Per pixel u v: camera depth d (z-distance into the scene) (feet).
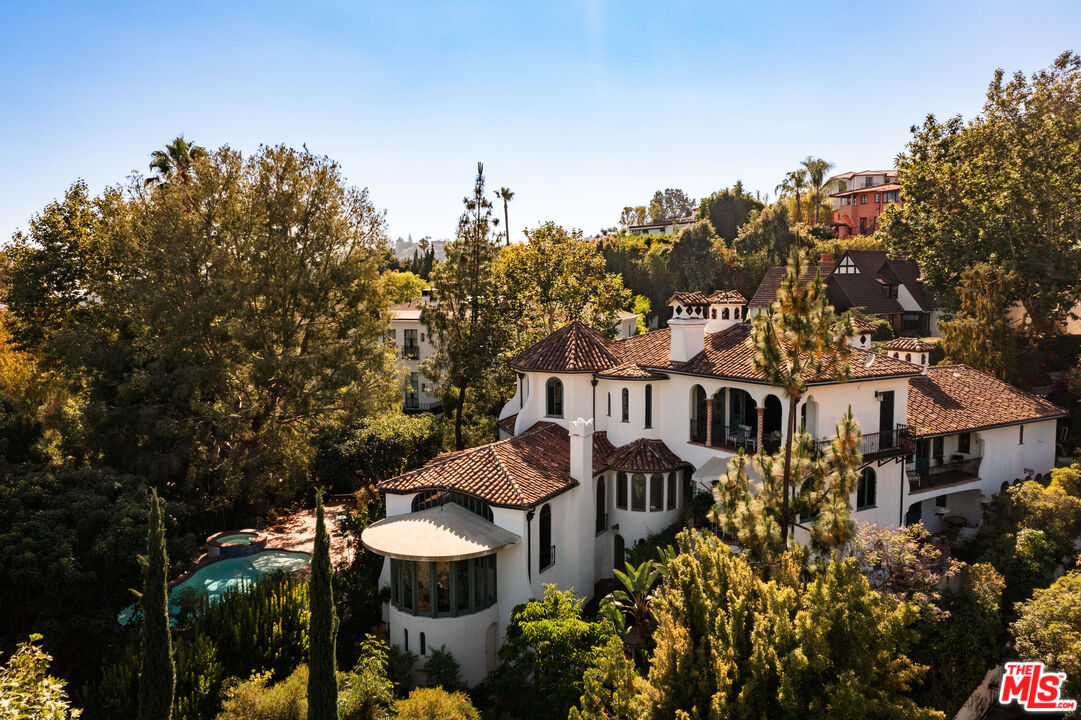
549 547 85.71
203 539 120.37
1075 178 140.15
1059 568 80.38
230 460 118.21
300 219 131.34
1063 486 91.25
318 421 131.85
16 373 141.59
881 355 96.58
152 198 129.18
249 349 122.52
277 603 74.28
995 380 116.06
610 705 54.49
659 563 79.92
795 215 343.46
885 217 174.29
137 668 63.93
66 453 114.21
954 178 156.46
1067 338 142.82
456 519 80.38
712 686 46.98
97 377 118.32
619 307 175.22
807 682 47.44
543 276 168.25
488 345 143.43
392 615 79.71
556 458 93.76
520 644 68.13
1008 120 147.84
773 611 48.32
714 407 100.42
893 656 53.11
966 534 96.89
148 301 118.11
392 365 146.00
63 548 75.00
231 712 57.06
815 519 59.00
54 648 75.05
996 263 146.10
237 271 124.47
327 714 54.65
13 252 143.64
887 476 92.99
